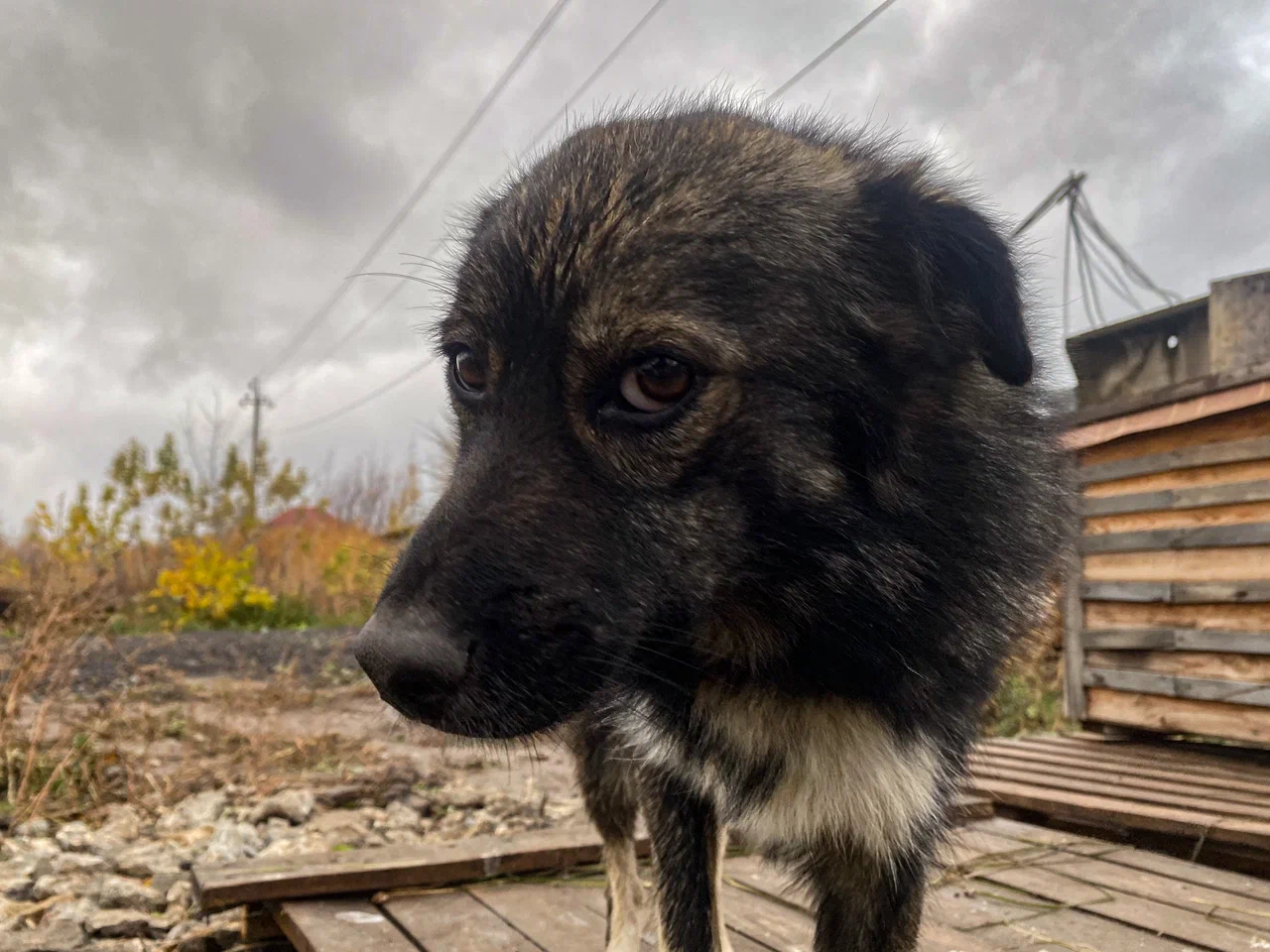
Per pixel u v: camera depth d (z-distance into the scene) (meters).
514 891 0.54
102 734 0.89
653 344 0.29
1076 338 1.34
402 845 0.58
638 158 0.32
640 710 0.38
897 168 0.36
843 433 0.32
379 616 0.28
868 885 0.38
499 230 0.33
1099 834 0.66
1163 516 0.88
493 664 0.28
